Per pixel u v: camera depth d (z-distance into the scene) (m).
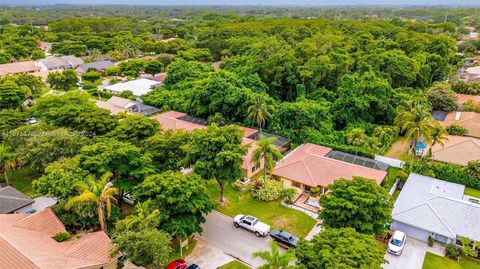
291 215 41.12
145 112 71.75
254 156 43.53
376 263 24.39
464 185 46.12
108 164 38.03
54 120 51.44
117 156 37.91
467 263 33.62
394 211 38.41
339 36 108.88
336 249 25.33
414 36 112.62
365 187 33.16
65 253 28.67
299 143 60.28
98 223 36.25
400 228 37.94
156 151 42.88
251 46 101.44
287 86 77.75
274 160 45.00
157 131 48.94
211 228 38.66
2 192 40.09
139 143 45.22
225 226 39.09
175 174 35.41
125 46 132.62
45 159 42.03
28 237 29.92
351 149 54.69
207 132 42.41
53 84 85.69
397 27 142.00
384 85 65.06
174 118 64.44
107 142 41.66
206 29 161.25
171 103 73.88
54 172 35.78
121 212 40.25
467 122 61.66
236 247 35.59
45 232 32.03
